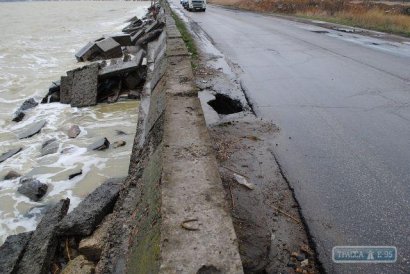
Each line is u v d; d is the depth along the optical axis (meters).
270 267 3.00
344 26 20.14
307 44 13.77
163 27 20.70
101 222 4.68
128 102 11.51
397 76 8.83
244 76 9.21
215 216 2.65
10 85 13.98
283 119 6.30
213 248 2.32
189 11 34.34
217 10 36.44
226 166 4.64
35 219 5.75
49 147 8.28
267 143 5.37
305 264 3.03
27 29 34.00
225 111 7.50
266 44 13.95
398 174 4.47
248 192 4.05
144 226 3.17
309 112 6.61
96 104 11.29
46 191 6.47
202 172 3.28
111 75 12.03
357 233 3.41
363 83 8.31
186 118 4.55
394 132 5.67
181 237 2.42
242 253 3.07
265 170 4.56
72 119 10.17
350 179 4.36
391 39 15.20
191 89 5.71
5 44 24.09
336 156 4.94
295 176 4.42
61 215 5.04
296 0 32.44
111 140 8.65
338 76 8.97
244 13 31.62
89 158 7.68
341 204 3.86
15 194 6.40
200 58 11.34
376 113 6.47
